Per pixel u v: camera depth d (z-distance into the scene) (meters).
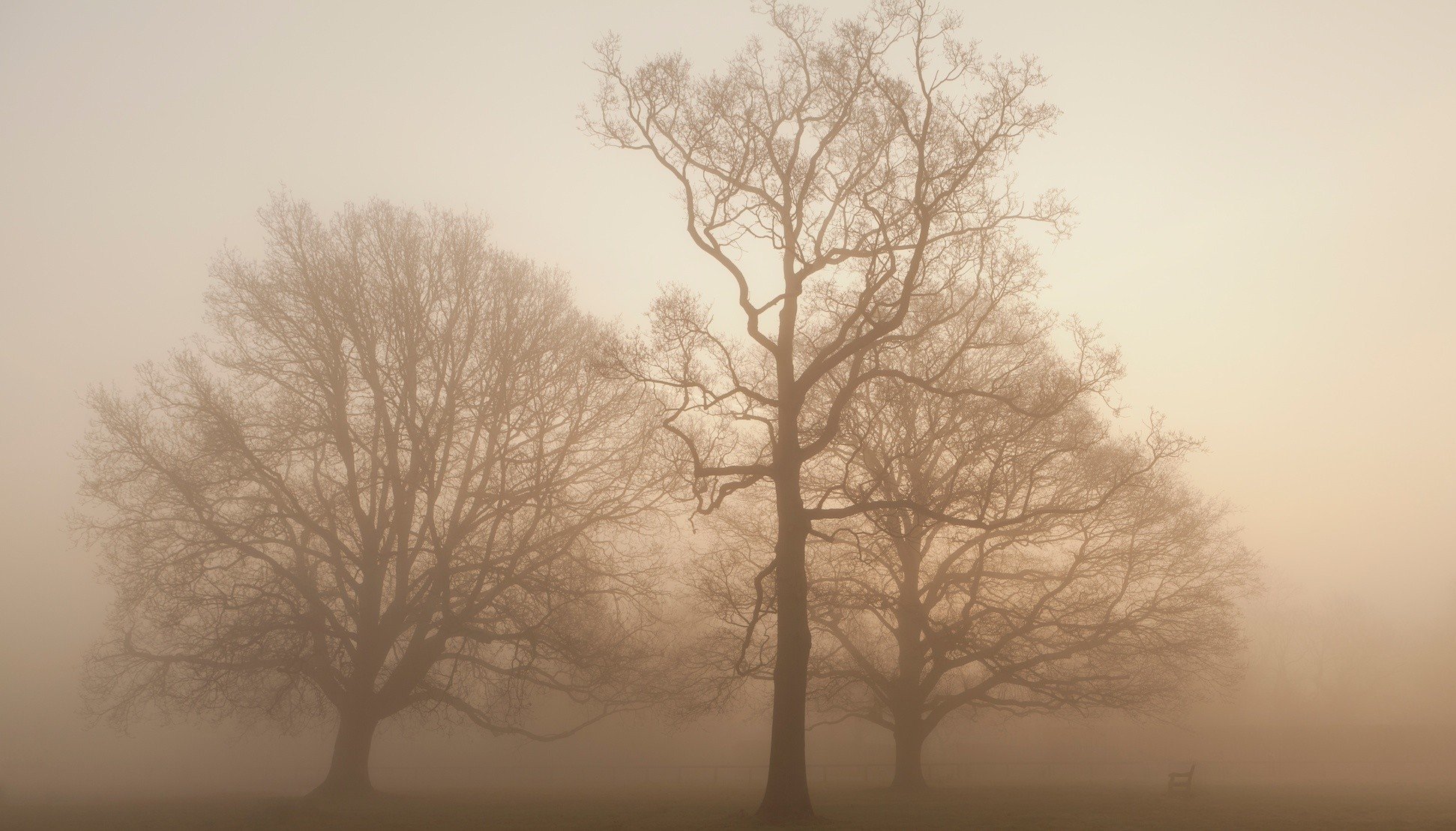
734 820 20.75
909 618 32.47
